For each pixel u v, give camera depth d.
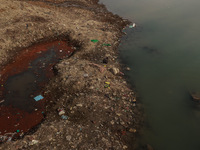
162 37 14.30
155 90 9.84
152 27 15.90
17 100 9.09
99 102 8.58
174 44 13.29
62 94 9.12
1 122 8.00
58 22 15.01
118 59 12.26
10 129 7.68
